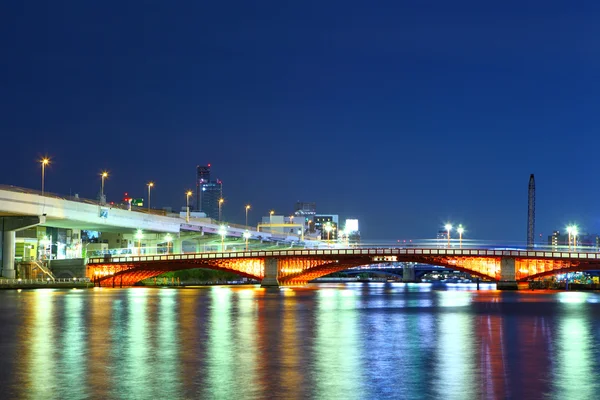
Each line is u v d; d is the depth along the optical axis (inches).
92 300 5984.3
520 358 2632.9
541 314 4667.8
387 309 5137.8
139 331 3469.5
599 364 2504.9
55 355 2659.9
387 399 1966.0
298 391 2052.2
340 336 3304.6
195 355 2669.8
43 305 5251.0
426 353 2751.0
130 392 2032.5
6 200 7839.6
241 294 7529.5
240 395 2004.2
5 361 2518.5
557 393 2041.1
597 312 4837.6
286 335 3334.2
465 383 2169.0
